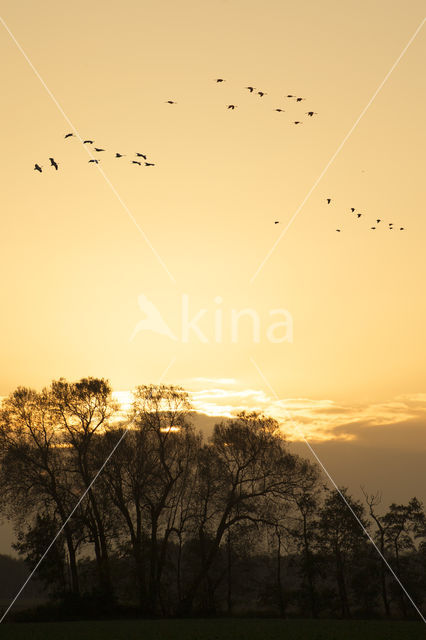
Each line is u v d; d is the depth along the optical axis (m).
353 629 52.06
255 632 49.22
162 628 53.41
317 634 47.66
